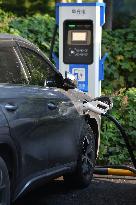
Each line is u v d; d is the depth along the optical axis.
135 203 15.40
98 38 20.80
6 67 13.65
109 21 26.92
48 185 17.28
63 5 20.84
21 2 36.75
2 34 14.32
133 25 25.19
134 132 20.28
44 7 38.03
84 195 16.20
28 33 24.48
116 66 24.11
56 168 14.52
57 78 15.86
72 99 15.59
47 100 14.10
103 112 13.57
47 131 13.97
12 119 12.55
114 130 20.38
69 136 15.22
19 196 13.05
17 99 12.88
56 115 14.41
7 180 12.49
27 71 14.34
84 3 20.69
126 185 17.39
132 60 24.28
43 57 15.46
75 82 16.14
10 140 12.46
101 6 20.81
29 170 13.26
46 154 13.93
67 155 15.11
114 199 15.79
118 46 24.27
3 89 12.73
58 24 21.11
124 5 35.25
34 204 15.25
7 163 12.66
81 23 20.81
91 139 16.97
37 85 14.51
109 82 23.94
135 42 24.53
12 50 14.13
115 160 20.16
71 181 16.56
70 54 20.98
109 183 17.59
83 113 16.16
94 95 20.92
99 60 20.94
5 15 25.94
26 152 13.07
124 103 20.53
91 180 17.53
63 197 15.98
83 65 20.92
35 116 13.40
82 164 16.44
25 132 12.99
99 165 20.20
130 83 24.42
